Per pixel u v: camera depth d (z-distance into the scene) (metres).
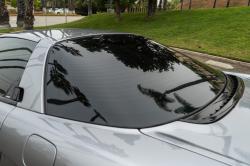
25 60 1.61
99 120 1.17
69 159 1.01
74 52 1.57
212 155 0.90
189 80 1.53
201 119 1.14
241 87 1.59
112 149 0.98
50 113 1.27
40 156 1.11
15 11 45.03
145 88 1.35
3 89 1.63
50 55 1.52
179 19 15.41
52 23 23.53
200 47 8.88
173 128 1.09
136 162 0.90
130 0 30.84
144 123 1.13
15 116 1.34
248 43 8.54
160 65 1.61
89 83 1.36
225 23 12.10
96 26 17.73
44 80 1.39
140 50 1.77
